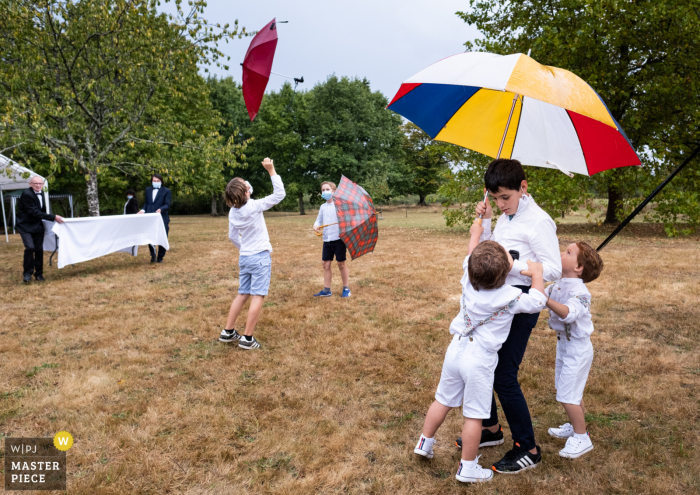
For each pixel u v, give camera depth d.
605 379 3.36
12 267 8.55
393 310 5.35
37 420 2.77
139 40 11.64
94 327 4.69
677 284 6.41
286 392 3.19
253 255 4.00
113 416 2.82
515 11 15.41
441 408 2.26
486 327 2.12
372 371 3.59
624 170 11.84
